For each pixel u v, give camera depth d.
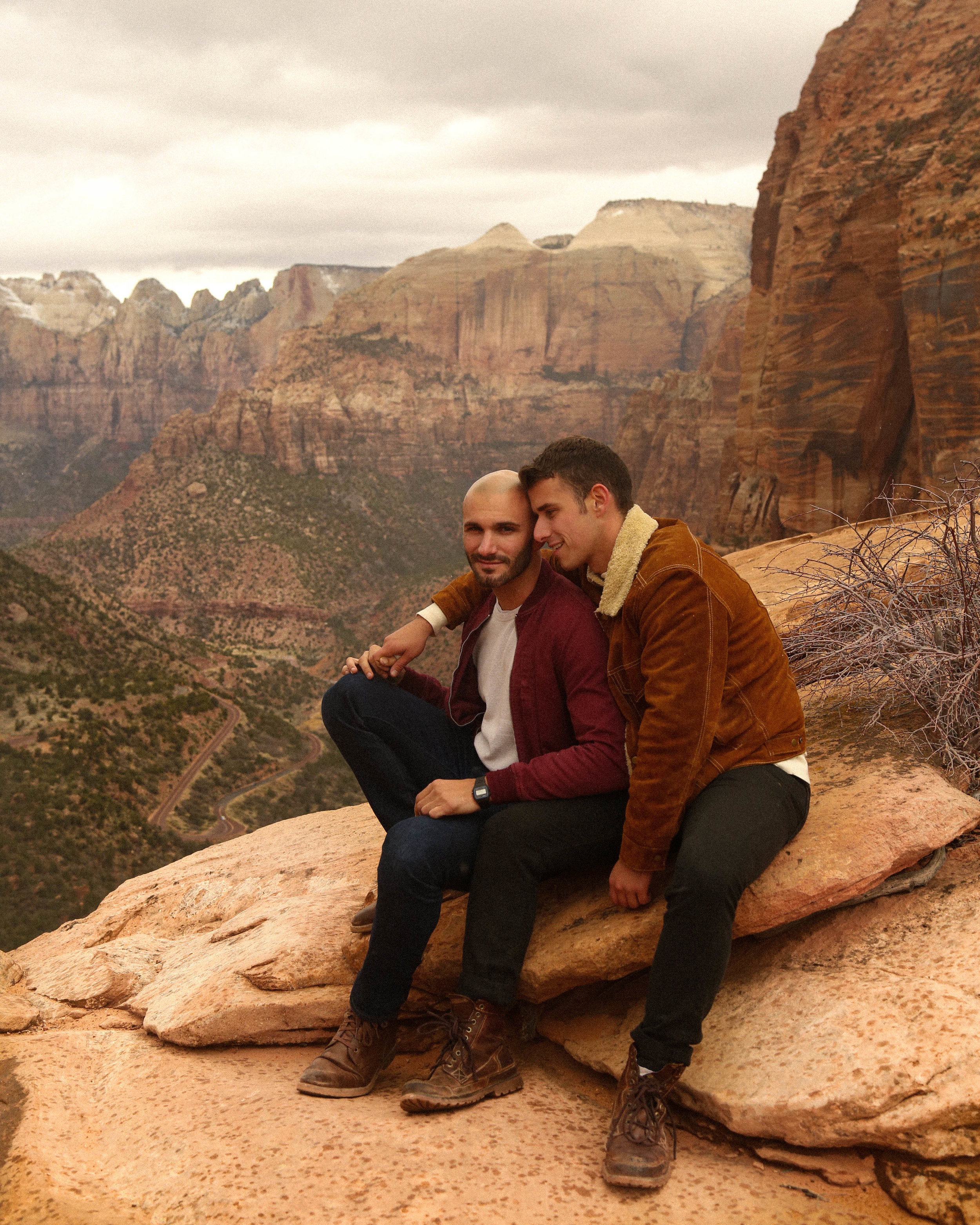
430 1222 2.16
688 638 2.54
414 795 3.17
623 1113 2.35
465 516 2.87
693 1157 2.42
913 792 2.88
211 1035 3.21
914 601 3.50
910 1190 2.16
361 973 2.83
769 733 2.67
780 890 2.63
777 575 5.26
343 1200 2.25
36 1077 3.06
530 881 2.78
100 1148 2.69
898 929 2.78
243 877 4.73
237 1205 2.26
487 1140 2.48
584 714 2.82
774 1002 2.66
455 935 3.16
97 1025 3.64
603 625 2.84
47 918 37.66
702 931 2.36
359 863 4.31
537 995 2.91
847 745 3.38
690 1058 2.38
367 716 3.14
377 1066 2.86
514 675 2.96
